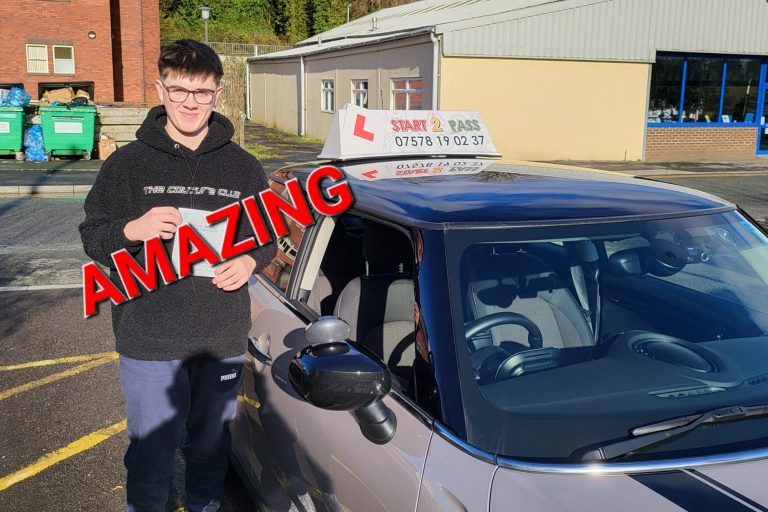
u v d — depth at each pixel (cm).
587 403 204
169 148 256
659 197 273
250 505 355
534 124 1878
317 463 237
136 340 258
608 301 259
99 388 493
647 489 171
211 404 277
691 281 259
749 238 274
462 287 222
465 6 2483
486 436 190
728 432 189
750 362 229
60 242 934
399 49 1977
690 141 2053
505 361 218
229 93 2067
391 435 204
